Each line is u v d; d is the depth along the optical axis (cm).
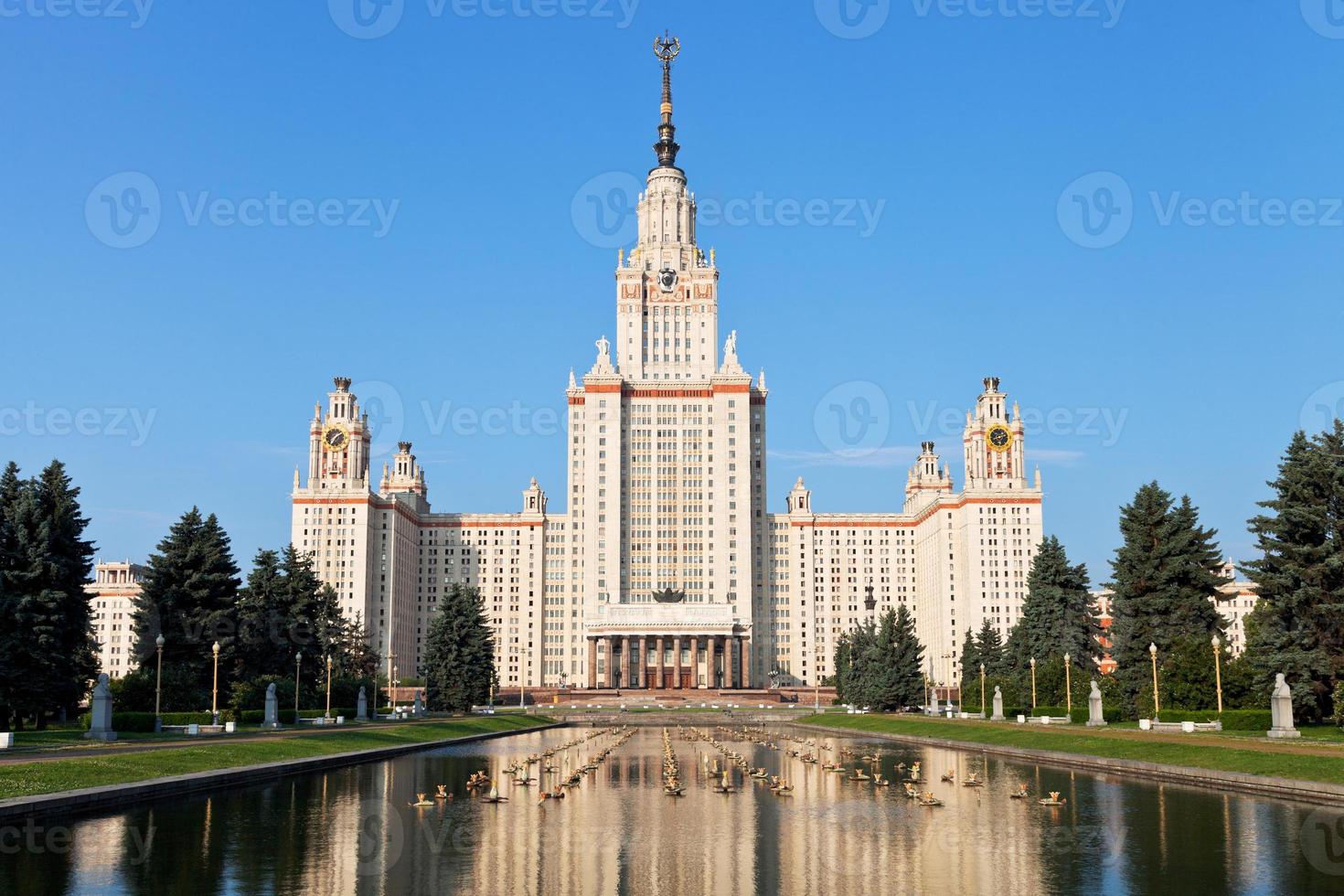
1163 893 4103
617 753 10806
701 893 4138
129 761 6875
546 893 4119
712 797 6919
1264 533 11044
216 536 13888
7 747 7769
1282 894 4078
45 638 10469
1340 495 10594
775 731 15650
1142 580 13400
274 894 4050
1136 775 7881
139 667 13288
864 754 10569
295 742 9300
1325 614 10462
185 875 4328
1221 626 13425
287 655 15012
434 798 6700
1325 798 6219
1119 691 13388
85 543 11300
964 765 9162
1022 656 16625
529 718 18175
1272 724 10069
